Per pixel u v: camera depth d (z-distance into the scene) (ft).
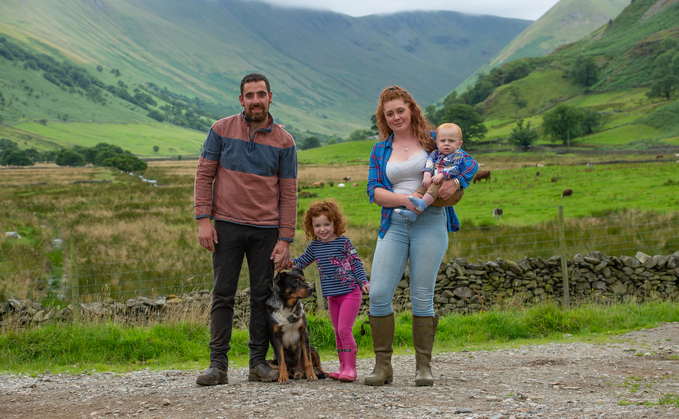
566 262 29.53
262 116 13.53
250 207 13.61
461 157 12.32
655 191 89.61
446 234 13.19
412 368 16.20
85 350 18.90
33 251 50.37
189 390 12.44
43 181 185.68
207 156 13.70
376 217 82.43
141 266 43.65
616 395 11.51
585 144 361.51
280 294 13.34
